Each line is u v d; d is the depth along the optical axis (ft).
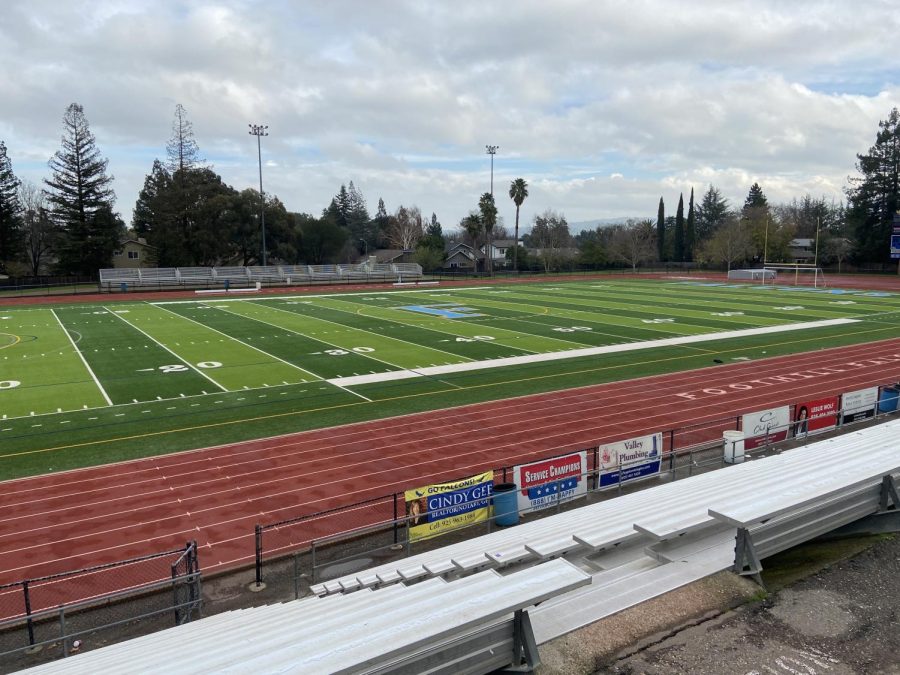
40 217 309.63
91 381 88.02
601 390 82.94
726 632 20.59
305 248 362.33
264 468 56.85
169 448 61.72
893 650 19.67
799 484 26.58
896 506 27.78
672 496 31.30
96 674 19.11
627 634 20.39
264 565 40.73
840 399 63.41
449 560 28.86
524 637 18.72
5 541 44.21
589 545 24.49
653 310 166.61
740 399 78.38
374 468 56.90
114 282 235.40
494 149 312.50
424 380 88.63
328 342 119.03
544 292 223.10
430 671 17.62
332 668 15.31
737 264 350.23
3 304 186.39
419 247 336.90
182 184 286.25
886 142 313.94
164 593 37.52
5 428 67.62
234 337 124.67
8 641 32.96
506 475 52.34
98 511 48.65
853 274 320.70
